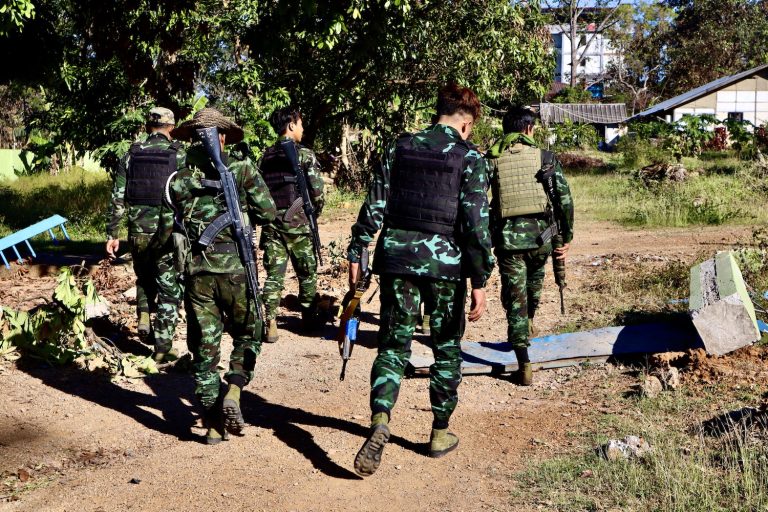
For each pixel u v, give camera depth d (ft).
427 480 13.34
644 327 21.30
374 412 12.92
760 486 11.68
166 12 36.52
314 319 23.72
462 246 13.26
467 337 22.99
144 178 20.07
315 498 12.68
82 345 19.95
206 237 14.28
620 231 44.65
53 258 35.99
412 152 13.34
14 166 108.58
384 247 13.35
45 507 12.39
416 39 53.88
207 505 12.45
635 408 16.10
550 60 62.39
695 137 104.32
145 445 15.10
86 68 49.57
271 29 43.65
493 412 16.80
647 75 258.98
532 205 18.02
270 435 15.55
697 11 239.71
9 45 49.19
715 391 16.51
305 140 57.77
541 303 26.68
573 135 147.33
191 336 14.75
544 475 13.10
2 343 19.88
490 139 80.28
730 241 38.04
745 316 17.48
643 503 11.82
